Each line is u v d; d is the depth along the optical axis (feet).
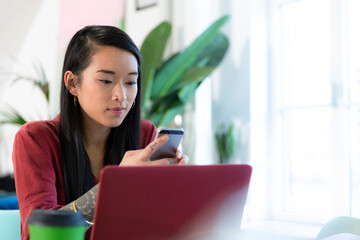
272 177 9.52
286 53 9.61
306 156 9.14
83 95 3.54
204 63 9.60
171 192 2.21
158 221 2.22
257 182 9.37
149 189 2.14
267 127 9.70
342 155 8.47
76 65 3.56
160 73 9.34
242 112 9.68
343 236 3.11
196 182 2.29
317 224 8.66
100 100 3.43
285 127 9.53
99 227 2.07
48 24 12.66
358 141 8.41
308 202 9.07
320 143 8.94
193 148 9.90
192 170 2.27
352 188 8.43
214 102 10.24
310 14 9.23
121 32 3.51
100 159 4.11
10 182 11.68
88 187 3.82
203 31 9.69
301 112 9.27
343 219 3.58
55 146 3.72
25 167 3.33
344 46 8.62
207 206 2.38
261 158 9.55
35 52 13.02
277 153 9.51
